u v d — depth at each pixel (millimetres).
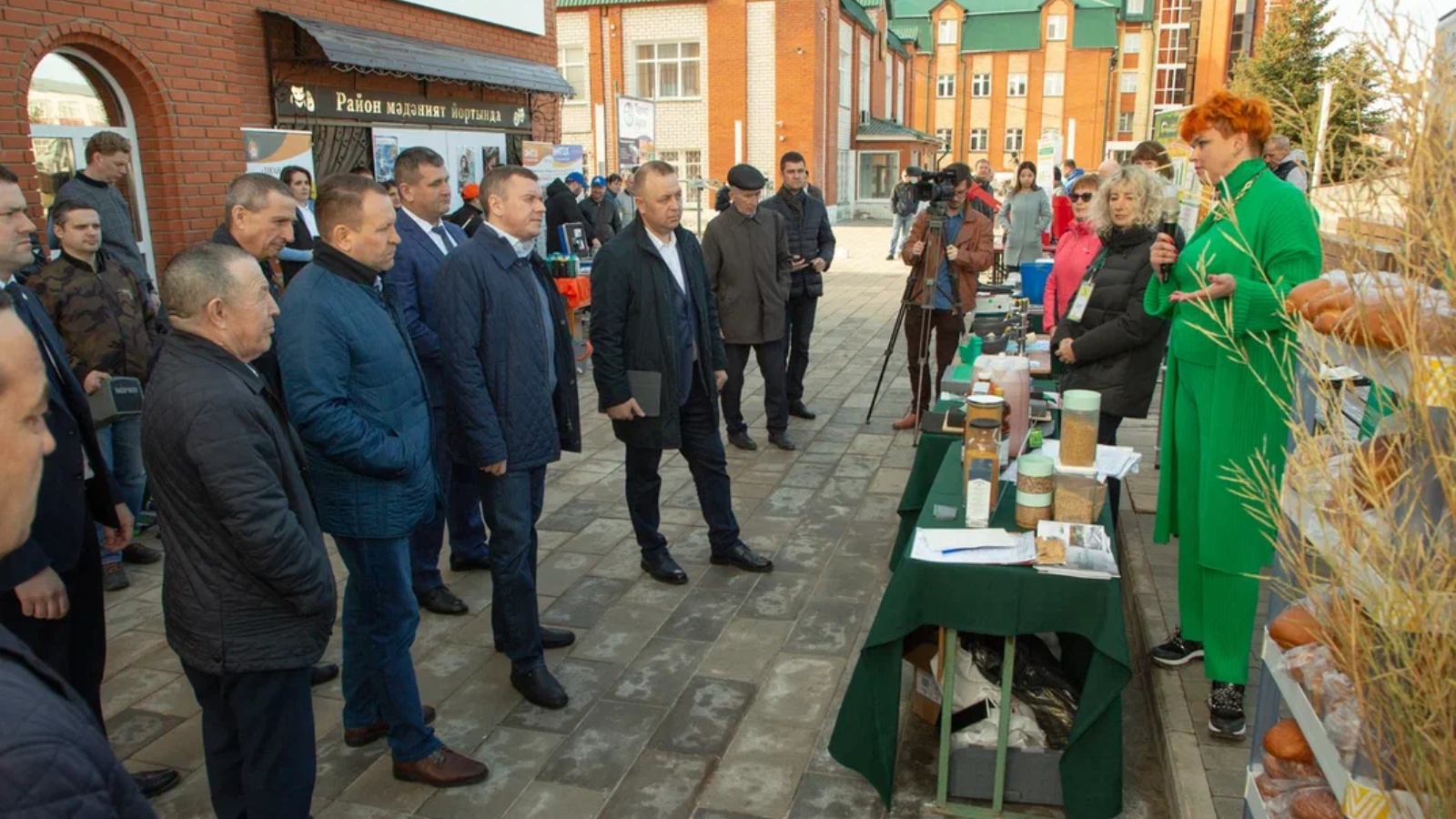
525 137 11367
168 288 2158
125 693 3504
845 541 4828
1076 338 3986
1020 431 3371
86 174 4996
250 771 2318
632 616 4059
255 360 3336
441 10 9672
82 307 4234
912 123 50562
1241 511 2773
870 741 2756
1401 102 1408
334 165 8523
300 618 2277
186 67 7027
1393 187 1426
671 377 4078
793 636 3863
